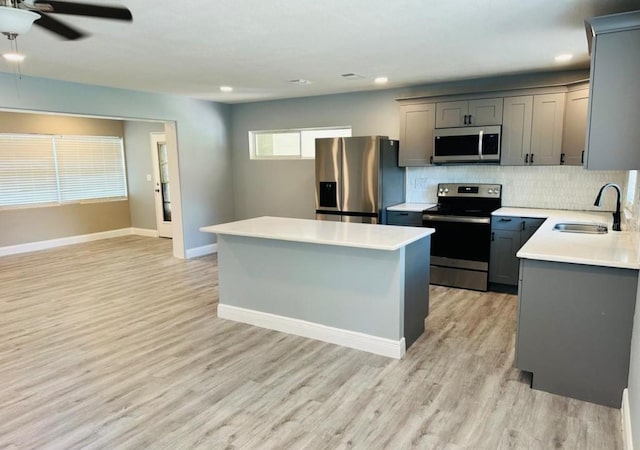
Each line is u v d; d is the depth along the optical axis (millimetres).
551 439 2283
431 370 3043
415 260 3422
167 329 3854
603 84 2439
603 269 2461
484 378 2924
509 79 4945
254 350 3400
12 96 4570
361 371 3041
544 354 2697
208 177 6973
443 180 5594
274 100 6766
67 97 5031
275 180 7012
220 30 3076
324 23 2938
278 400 2688
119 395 2768
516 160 4820
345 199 5500
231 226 3893
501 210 4934
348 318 3416
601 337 2527
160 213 8383
